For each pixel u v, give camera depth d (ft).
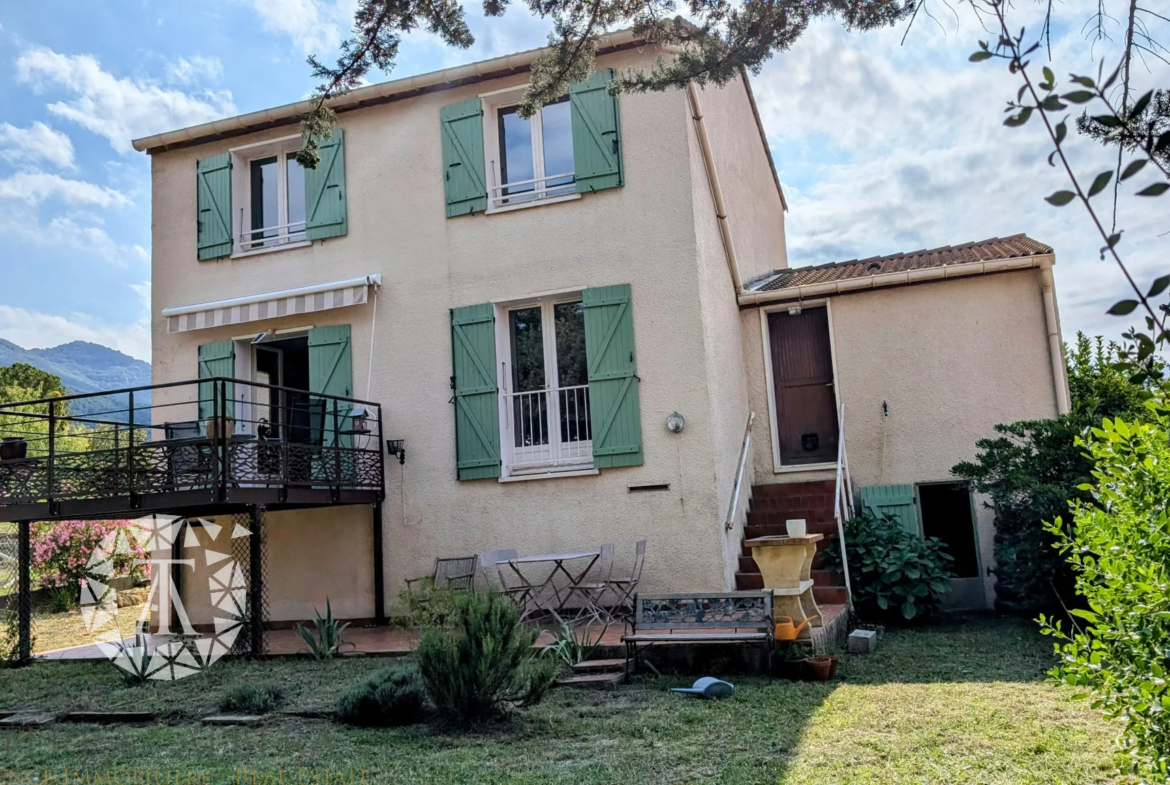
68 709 26.02
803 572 29.01
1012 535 33.24
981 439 36.50
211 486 31.24
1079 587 16.46
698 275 36.32
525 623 33.58
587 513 36.65
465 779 18.03
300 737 21.94
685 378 35.96
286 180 44.01
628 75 30.63
